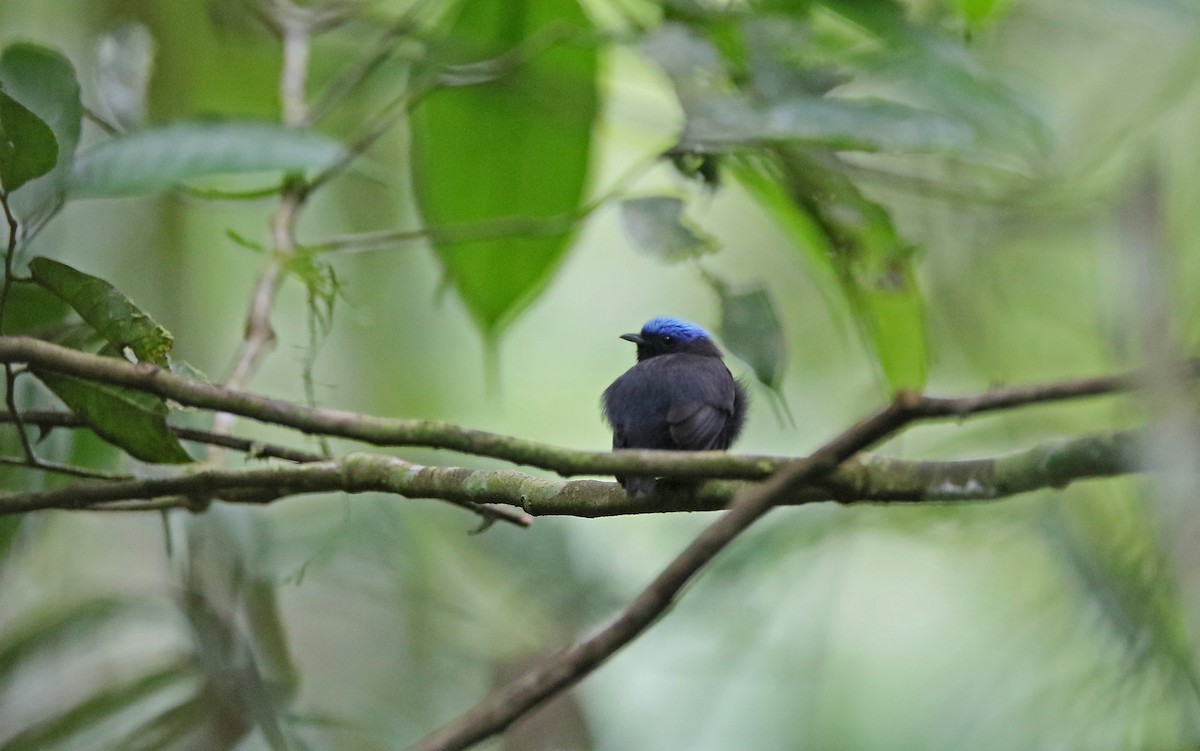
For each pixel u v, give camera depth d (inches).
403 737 457.1
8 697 421.1
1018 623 422.6
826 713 481.1
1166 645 334.6
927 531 465.7
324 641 481.1
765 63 305.7
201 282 585.3
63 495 281.6
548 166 401.1
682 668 473.7
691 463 228.8
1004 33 451.8
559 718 466.0
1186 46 421.4
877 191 495.8
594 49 394.0
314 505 485.4
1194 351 257.0
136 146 291.4
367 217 605.0
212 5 495.8
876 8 308.0
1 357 253.3
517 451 237.1
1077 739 370.6
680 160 323.6
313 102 462.9
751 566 471.5
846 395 586.2
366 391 604.4
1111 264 282.0
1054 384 162.1
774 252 621.9
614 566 503.5
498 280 396.2
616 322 671.1
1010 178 374.0
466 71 370.9
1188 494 133.6
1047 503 396.5
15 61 278.7
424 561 488.7
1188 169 457.4
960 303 516.4
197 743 399.5
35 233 280.8
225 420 343.0
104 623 418.3
